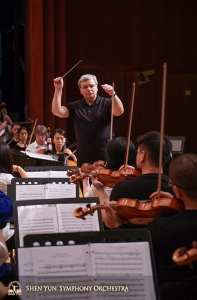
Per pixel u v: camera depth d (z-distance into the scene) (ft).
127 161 12.16
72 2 37.22
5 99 38.81
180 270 8.19
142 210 8.97
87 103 18.65
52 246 7.48
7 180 14.92
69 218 10.78
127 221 9.76
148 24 38.78
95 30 37.73
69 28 37.22
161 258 8.37
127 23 38.37
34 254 7.45
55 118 35.01
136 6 38.50
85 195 13.85
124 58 38.42
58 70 35.22
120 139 13.01
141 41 38.70
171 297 8.07
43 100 34.45
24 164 22.29
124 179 11.75
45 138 26.86
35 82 34.09
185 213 8.41
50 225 10.69
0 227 13.37
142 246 7.47
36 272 7.44
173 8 39.22
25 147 28.60
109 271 7.45
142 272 7.41
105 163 14.43
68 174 14.52
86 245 7.50
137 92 38.88
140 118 39.01
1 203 12.11
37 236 7.75
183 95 39.83
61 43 35.12
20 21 38.50
